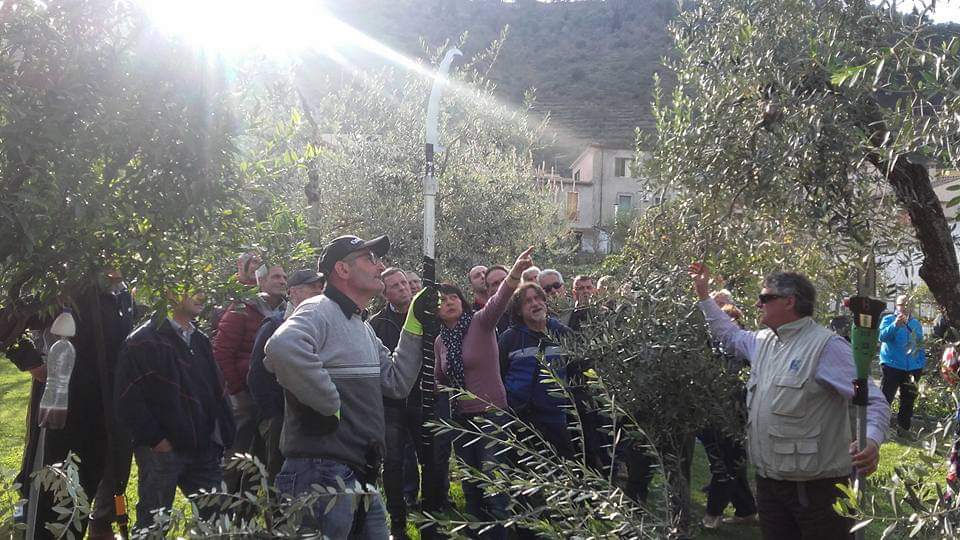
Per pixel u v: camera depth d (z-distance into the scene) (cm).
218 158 410
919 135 337
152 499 576
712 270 576
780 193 497
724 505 743
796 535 483
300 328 411
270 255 497
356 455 421
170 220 403
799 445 461
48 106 379
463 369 620
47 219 377
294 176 973
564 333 657
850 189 488
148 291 453
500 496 587
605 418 652
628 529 360
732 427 589
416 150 1331
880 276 554
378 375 439
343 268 435
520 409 623
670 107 589
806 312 471
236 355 718
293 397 411
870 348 398
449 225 1352
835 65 451
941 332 493
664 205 591
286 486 416
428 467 611
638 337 590
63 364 436
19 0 384
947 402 367
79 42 389
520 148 1519
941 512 284
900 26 480
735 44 518
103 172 407
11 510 377
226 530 328
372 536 436
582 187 4566
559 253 1477
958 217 339
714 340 585
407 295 708
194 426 583
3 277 414
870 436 442
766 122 492
